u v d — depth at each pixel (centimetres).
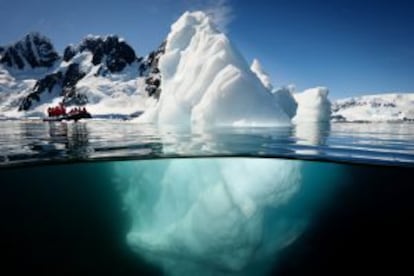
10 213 1098
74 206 1086
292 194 836
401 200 1089
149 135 1045
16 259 909
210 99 1479
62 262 885
